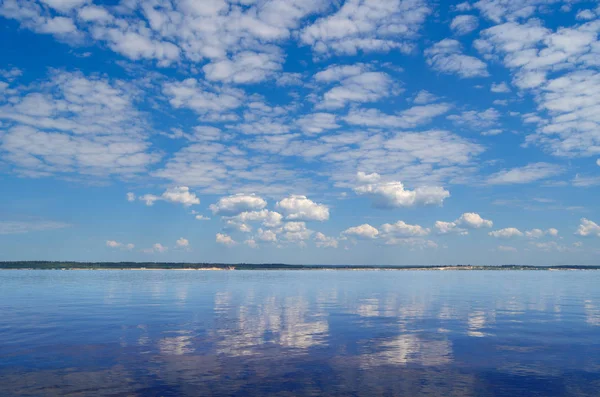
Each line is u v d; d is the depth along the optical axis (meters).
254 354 21.88
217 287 85.75
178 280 124.62
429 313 39.62
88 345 24.02
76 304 48.03
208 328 30.14
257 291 73.06
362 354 21.97
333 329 29.84
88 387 16.39
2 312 39.81
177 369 18.94
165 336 26.83
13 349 22.94
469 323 32.94
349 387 16.59
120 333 27.92
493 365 19.92
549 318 36.12
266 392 15.92
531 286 94.62
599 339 26.27
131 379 17.44
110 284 96.38
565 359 21.11
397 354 22.00
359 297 59.75
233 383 16.98
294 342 25.03
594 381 17.50
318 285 96.06
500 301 53.28
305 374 18.27
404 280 134.00
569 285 100.00
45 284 95.19
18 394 15.57
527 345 24.41
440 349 23.25
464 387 16.69
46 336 26.77
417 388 16.53
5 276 152.75
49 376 17.81
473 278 159.50
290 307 44.97
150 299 55.12
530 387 16.72
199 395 15.54
